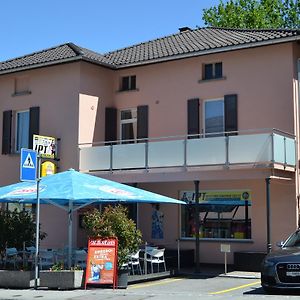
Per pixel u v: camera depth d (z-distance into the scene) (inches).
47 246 867.4
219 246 794.8
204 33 944.3
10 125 930.7
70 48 929.5
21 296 506.6
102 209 840.9
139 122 880.3
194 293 526.0
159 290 553.0
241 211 783.1
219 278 659.4
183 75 847.7
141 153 768.9
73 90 860.0
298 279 485.1
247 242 770.2
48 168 821.9
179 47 880.9
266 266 501.0
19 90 936.9
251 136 682.8
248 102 784.3
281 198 741.9
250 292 533.0
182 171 731.4
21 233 652.1
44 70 899.4
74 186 590.6
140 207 869.8
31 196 573.3
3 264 625.6
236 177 691.4
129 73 902.4
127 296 501.4
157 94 869.8
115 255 553.9
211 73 831.1
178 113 846.5
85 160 823.1
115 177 788.0
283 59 759.1
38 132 891.4
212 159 708.0
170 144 745.6
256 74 780.6
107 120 893.8
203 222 815.7
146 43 993.5
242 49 789.9
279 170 693.9
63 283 550.0
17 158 917.8
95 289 552.7
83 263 623.5
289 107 748.0
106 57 950.4
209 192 813.2
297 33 739.4
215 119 820.6
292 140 728.3
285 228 733.9
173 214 839.1
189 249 815.1
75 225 843.4
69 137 854.5
